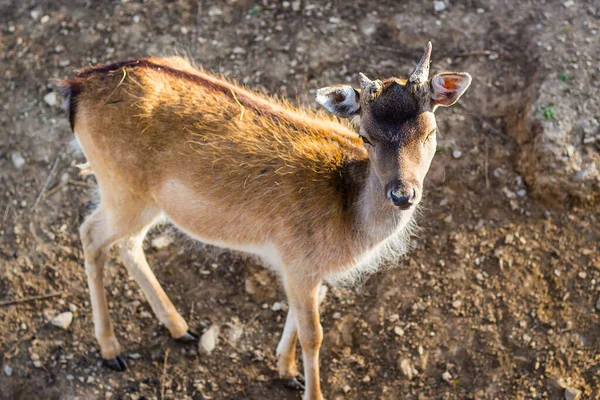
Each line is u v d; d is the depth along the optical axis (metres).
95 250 7.23
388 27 9.40
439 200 8.16
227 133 6.55
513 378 7.17
